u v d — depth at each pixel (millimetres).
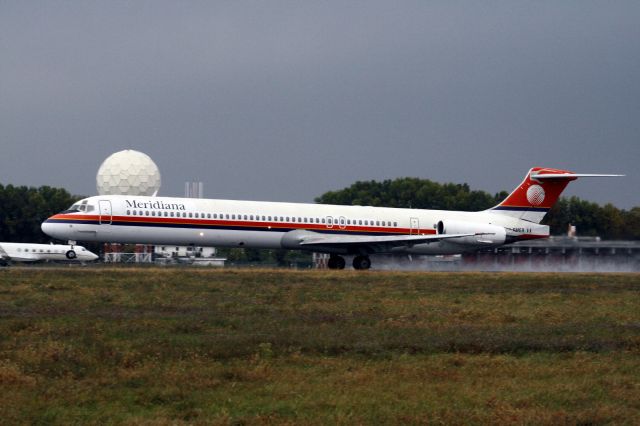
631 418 29062
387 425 27797
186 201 103500
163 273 91688
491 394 32031
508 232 120875
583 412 29625
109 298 62562
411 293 72000
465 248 119375
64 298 62500
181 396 30969
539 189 122438
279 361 37531
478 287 80625
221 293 68688
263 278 86562
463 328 49031
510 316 55188
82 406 29672
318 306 60031
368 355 39344
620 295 74062
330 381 33562
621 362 39062
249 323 49469
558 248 144000
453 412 29250
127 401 30328
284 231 107500
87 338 42250
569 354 40844
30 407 29250
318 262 152375
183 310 55844
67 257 149500
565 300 68625
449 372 35562
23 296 63469
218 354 38438
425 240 111250
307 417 28453
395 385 33125
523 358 39938
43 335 43375
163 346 40125
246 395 31250
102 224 98000
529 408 30266
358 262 115562
